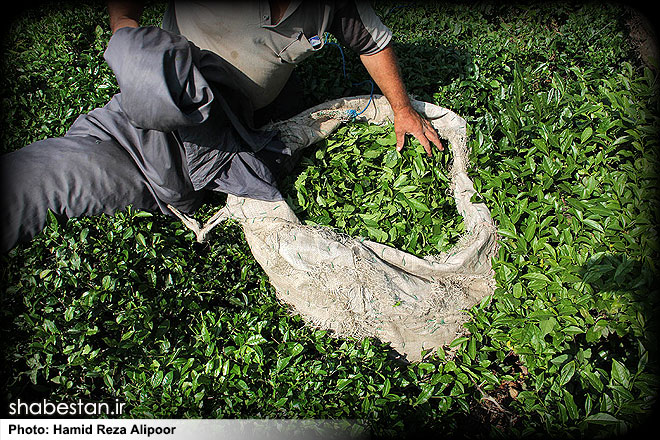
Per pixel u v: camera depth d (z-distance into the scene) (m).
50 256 3.20
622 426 2.52
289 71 3.49
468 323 3.11
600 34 5.16
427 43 4.86
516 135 3.78
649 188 3.33
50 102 4.45
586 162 3.68
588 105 3.88
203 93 2.72
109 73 4.68
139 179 3.39
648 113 3.77
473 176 3.67
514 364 3.17
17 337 2.96
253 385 2.86
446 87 4.32
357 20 3.29
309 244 3.18
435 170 3.68
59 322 2.96
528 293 3.14
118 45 2.67
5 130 4.23
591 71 4.56
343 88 4.45
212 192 3.70
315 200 3.62
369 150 3.84
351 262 3.14
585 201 3.36
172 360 2.88
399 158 3.75
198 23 3.08
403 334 3.11
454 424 2.78
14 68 4.93
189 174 3.33
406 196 3.61
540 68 4.54
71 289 3.10
